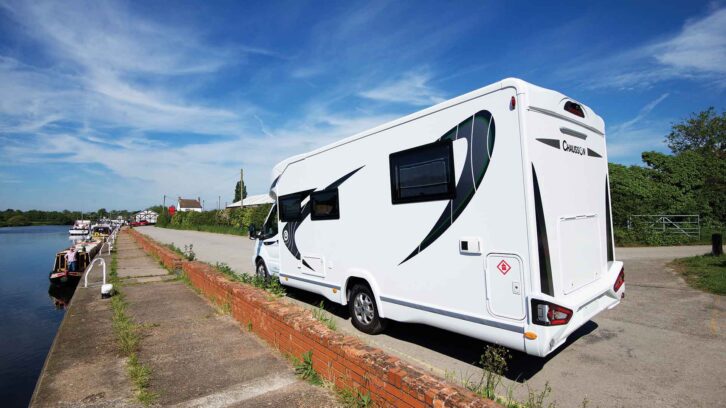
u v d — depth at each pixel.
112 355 4.67
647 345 4.93
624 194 17.72
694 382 3.92
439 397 2.46
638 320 5.90
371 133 5.24
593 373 4.20
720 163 18.98
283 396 3.46
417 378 2.72
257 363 4.25
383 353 3.20
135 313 6.59
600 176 4.78
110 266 13.46
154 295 8.19
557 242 3.77
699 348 4.77
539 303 3.42
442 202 4.27
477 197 3.92
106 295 8.12
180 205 102.25
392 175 4.90
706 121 30.36
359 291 5.61
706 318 5.86
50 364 4.42
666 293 7.42
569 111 4.18
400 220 4.79
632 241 16.02
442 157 4.28
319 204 6.32
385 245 5.02
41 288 20.25
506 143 3.70
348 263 5.68
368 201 5.29
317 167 6.38
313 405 3.28
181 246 22.45
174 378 3.93
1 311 15.20
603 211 4.77
